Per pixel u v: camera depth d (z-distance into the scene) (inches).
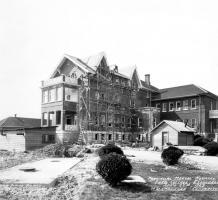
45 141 1411.2
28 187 502.9
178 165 794.8
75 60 1907.0
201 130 2122.3
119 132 2048.5
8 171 678.5
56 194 457.7
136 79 2373.3
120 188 479.2
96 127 1818.4
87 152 1234.0
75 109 1743.4
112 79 2097.7
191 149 1359.5
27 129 1336.1
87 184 507.2
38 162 892.6
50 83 1768.0
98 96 1914.4
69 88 1865.2
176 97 2303.2
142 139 2159.2
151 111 2183.8
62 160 962.7
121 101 2156.7
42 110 1822.1
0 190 478.0
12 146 1366.9
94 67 1927.9
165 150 815.7
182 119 2258.9
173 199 425.7
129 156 1091.9
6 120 2105.1
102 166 487.5
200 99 2167.8
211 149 1259.2
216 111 2133.4
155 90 2583.7
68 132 1643.7
